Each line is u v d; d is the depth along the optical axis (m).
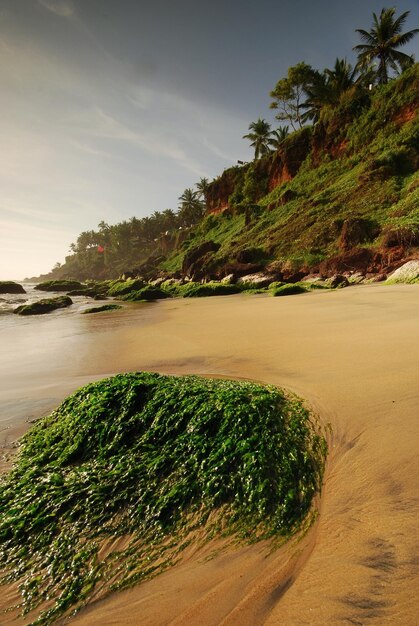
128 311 21.39
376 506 2.41
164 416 3.64
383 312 10.09
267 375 5.43
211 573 2.17
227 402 3.62
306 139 51.09
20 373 7.76
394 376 4.46
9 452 4.02
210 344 8.38
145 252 145.62
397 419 3.41
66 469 3.42
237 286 30.03
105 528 2.65
